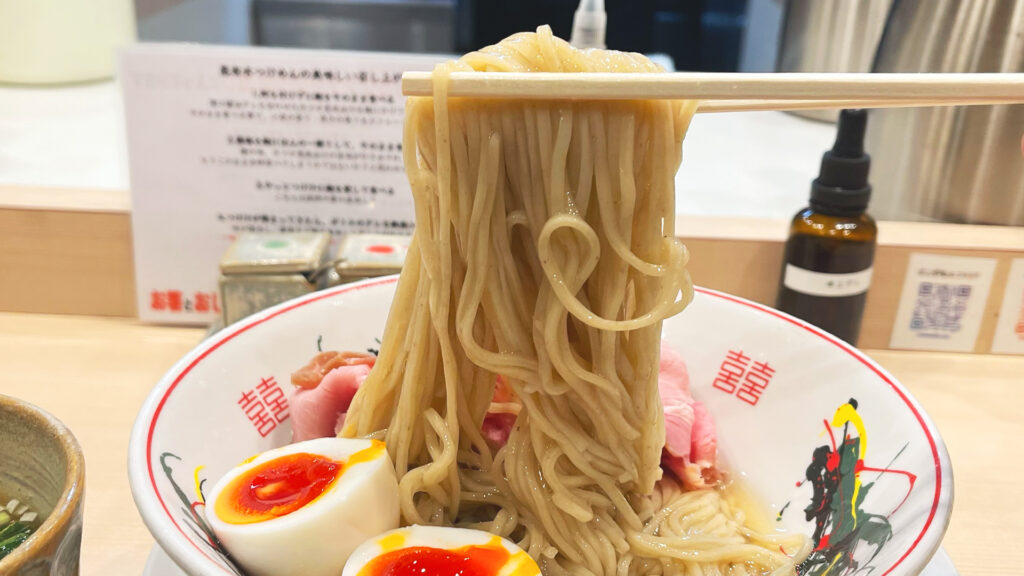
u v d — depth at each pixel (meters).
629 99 0.18
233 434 0.22
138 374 0.31
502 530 0.21
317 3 0.63
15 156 0.39
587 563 0.21
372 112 0.31
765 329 0.26
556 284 0.19
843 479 0.22
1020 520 0.25
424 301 0.20
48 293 0.35
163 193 0.32
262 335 0.25
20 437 0.18
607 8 0.60
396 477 0.21
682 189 0.39
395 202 0.33
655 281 0.20
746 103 0.21
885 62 0.34
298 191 0.33
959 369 0.33
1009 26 0.30
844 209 0.30
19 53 0.45
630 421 0.21
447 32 0.64
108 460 0.26
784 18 0.39
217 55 0.30
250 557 0.18
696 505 0.24
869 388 0.23
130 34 0.47
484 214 0.19
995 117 0.32
